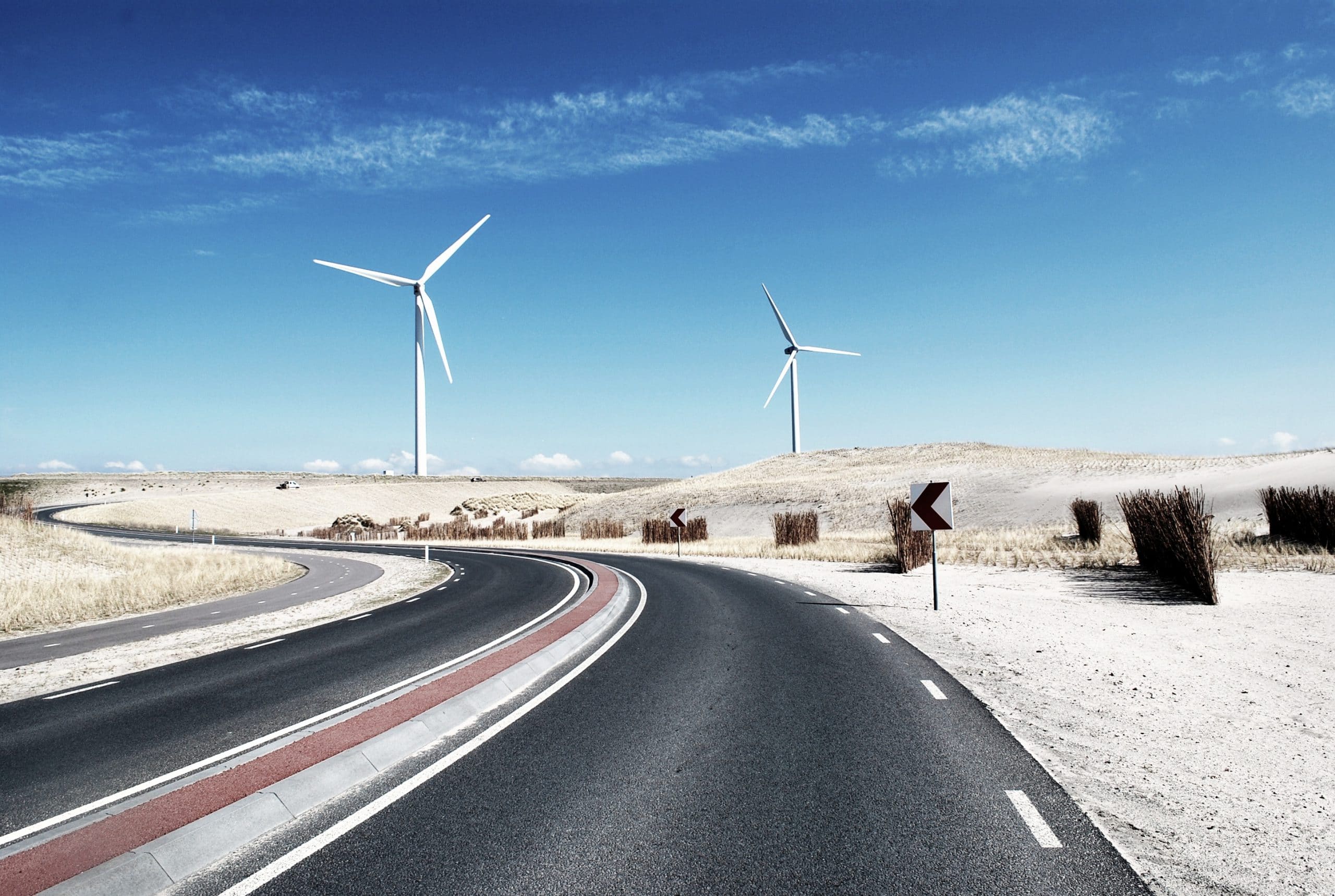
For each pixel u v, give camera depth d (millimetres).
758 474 107250
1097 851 4223
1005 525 49438
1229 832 4465
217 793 5184
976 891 3791
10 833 4855
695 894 3811
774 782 5414
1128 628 12102
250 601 23297
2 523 34938
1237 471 46594
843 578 22875
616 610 16391
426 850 4418
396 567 36469
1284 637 10969
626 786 5406
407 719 7145
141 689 10008
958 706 7430
